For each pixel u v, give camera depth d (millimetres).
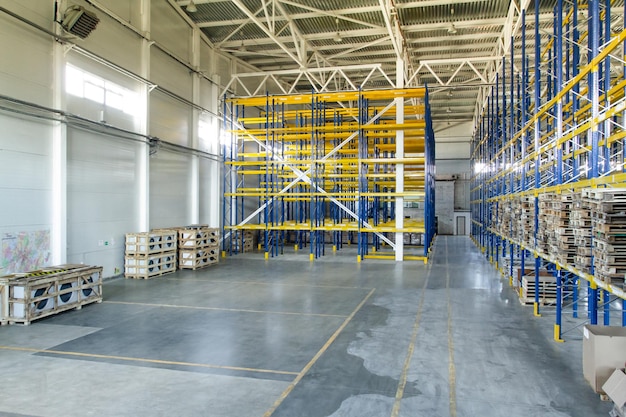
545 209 6926
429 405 4395
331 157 18766
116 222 12102
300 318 7844
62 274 8086
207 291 10289
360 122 15797
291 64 20734
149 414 4223
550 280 8508
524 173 9250
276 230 17719
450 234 31719
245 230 19547
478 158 22625
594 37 5227
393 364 5551
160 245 12758
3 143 8695
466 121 31469
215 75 17844
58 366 5492
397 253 16078
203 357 5820
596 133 5156
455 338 6664
